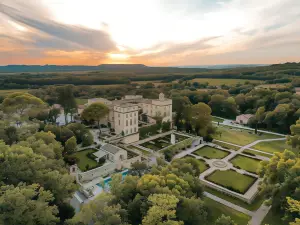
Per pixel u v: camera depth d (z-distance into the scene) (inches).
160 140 3196.4
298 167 1446.9
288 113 3774.6
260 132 3821.4
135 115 3166.8
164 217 1167.0
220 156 2714.1
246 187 1983.3
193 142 3152.1
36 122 2775.6
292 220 1406.3
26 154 1391.5
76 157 2239.2
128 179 1456.7
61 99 3511.3
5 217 955.3
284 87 5319.9
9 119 2395.4
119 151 2342.5
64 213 1380.4
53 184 1344.7
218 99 5201.8
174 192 1291.8
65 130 2571.4
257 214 1643.7
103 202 1155.3
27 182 1294.3
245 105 5147.6
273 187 1585.9
